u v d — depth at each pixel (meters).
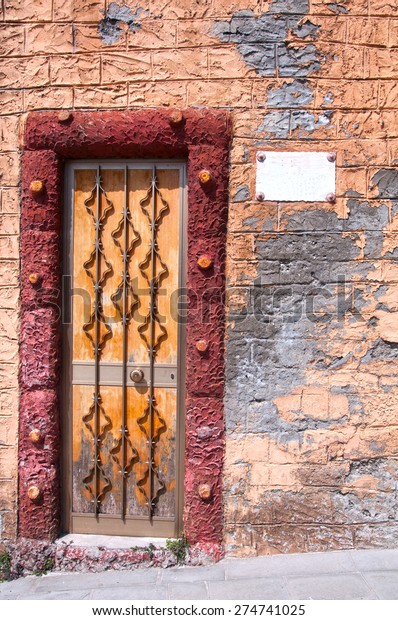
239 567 2.85
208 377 2.92
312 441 2.96
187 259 2.98
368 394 2.96
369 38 2.92
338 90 2.92
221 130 2.88
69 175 3.06
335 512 2.96
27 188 2.97
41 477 3.00
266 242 2.94
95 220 3.05
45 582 2.83
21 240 3.00
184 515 2.98
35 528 3.00
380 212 2.94
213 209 2.89
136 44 2.93
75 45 2.95
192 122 2.88
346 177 2.93
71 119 2.93
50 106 2.97
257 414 2.96
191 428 2.94
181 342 3.02
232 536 2.96
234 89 2.91
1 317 3.01
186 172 3.00
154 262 3.03
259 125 2.92
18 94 2.99
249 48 2.91
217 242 2.90
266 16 2.90
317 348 2.96
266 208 2.93
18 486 3.02
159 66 2.93
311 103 2.92
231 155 2.92
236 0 2.90
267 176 2.93
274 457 2.96
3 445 3.03
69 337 3.09
